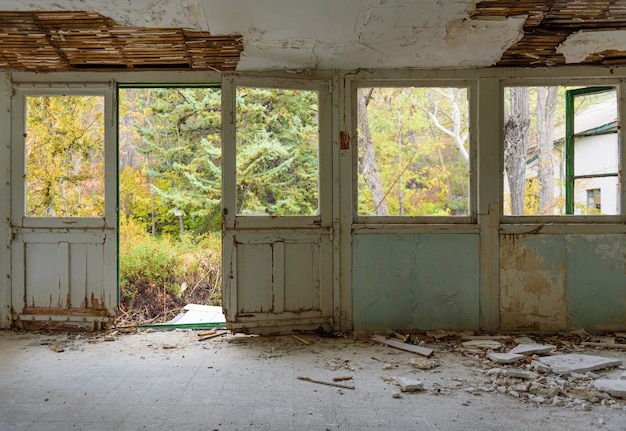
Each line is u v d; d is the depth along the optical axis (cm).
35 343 334
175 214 880
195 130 898
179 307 777
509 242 364
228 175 353
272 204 545
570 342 338
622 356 303
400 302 366
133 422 202
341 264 366
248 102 588
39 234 368
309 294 364
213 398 231
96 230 368
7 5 276
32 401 226
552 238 363
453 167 884
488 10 285
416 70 367
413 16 290
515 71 364
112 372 271
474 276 365
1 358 298
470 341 338
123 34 311
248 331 358
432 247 366
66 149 460
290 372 272
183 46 327
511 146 628
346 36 313
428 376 265
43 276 369
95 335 356
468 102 372
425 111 880
